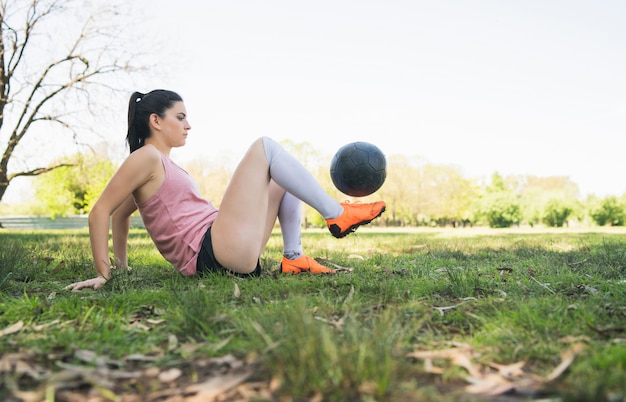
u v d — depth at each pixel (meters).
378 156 3.30
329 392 1.29
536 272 3.59
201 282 2.98
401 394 1.29
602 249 5.35
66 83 15.61
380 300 2.37
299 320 1.61
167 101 3.33
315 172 36.09
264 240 3.49
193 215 3.23
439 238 9.41
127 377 1.47
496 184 56.28
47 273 3.80
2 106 14.89
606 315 2.08
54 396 1.33
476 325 2.04
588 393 1.22
